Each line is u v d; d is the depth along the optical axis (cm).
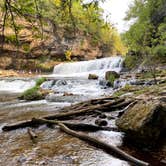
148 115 617
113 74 2225
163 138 649
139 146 630
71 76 3391
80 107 1020
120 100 1014
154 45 2139
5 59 3884
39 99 1597
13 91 2278
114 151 593
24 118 1012
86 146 649
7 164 560
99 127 777
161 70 2112
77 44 4550
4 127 848
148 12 2814
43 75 3750
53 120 878
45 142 699
